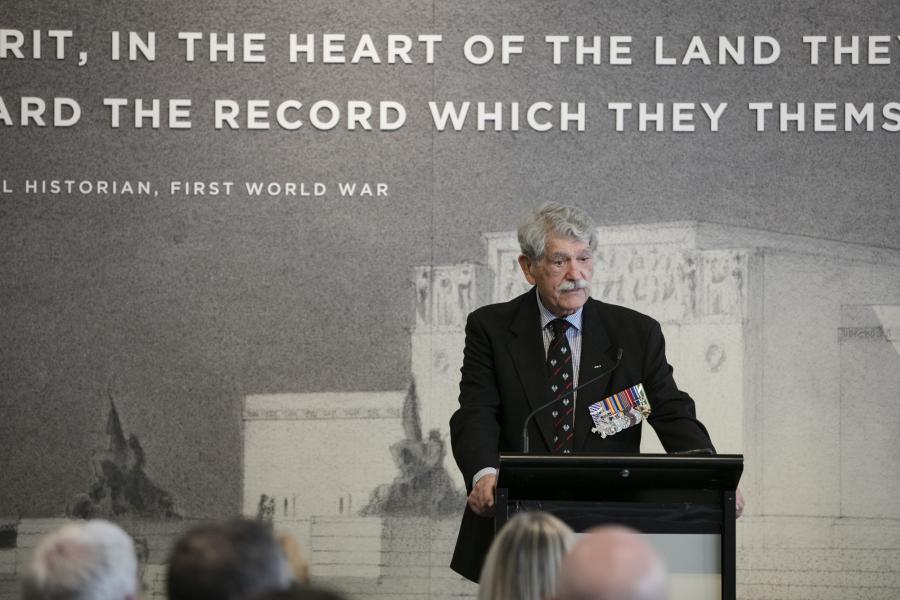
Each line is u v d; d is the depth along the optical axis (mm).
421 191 18391
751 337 18172
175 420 18141
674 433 12461
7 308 18094
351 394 18234
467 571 12477
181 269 18219
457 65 18422
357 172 18359
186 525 18047
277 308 18266
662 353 12867
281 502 18125
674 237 18297
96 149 18219
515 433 12719
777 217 18250
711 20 18344
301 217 18312
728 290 18219
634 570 6004
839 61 18312
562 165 18344
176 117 18266
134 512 18047
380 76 18422
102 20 18281
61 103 18203
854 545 17984
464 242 18328
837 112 18297
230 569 6504
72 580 6703
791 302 18219
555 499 10719
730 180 18297
